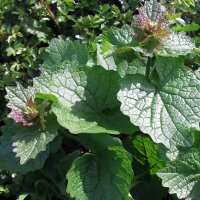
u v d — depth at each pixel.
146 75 0.34
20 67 0.45
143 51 0.32
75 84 0.36
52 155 0.38
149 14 0.33
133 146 0.37
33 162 0.34
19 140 0.33
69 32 0.46
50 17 0.46
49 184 0.38
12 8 0.44
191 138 0.31
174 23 0.43
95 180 0.34
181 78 0.33
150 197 0.38
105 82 0.36
